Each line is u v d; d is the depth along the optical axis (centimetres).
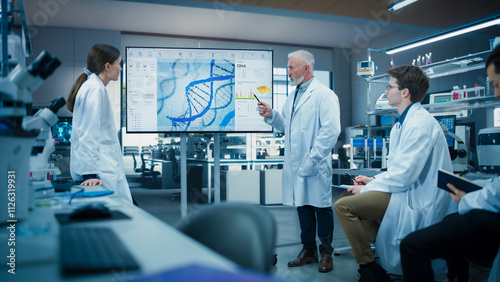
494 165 283
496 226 141
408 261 160
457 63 390
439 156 203
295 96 298
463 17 739
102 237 73
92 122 193
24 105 98
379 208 210
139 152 1002
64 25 889
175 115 307
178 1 657
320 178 277
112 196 145
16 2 153
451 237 151
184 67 307
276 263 292
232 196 621
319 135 273
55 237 73
